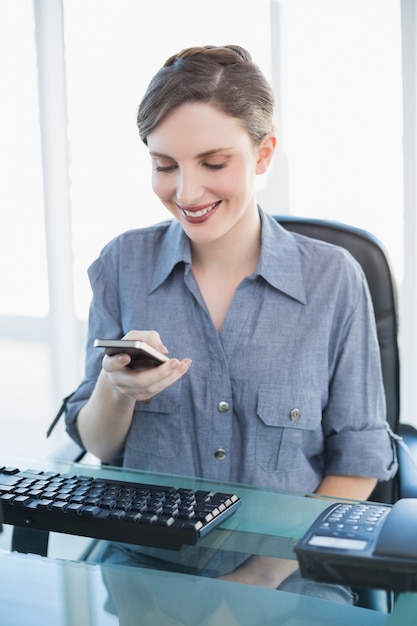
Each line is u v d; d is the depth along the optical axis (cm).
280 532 83
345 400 126
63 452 135
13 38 284
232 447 123
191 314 125
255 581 72
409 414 250
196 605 69
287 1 242
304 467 124
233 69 107
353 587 69
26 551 80
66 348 298
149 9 260
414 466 130
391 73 234
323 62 241
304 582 71
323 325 124
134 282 130
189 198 105
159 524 81
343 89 240
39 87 278
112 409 119
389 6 231
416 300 242
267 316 122
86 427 125
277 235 128
